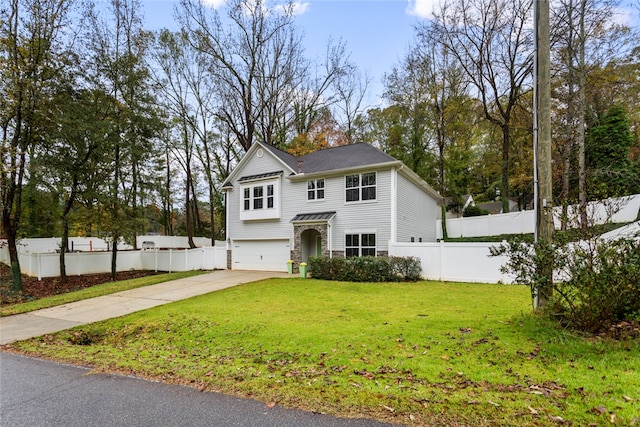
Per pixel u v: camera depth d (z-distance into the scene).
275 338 5.98
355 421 2.97
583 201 5.50
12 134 14.22
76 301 11.21
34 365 5.15
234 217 19.67
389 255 14.12
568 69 17.56
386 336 5.61
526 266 5.43
